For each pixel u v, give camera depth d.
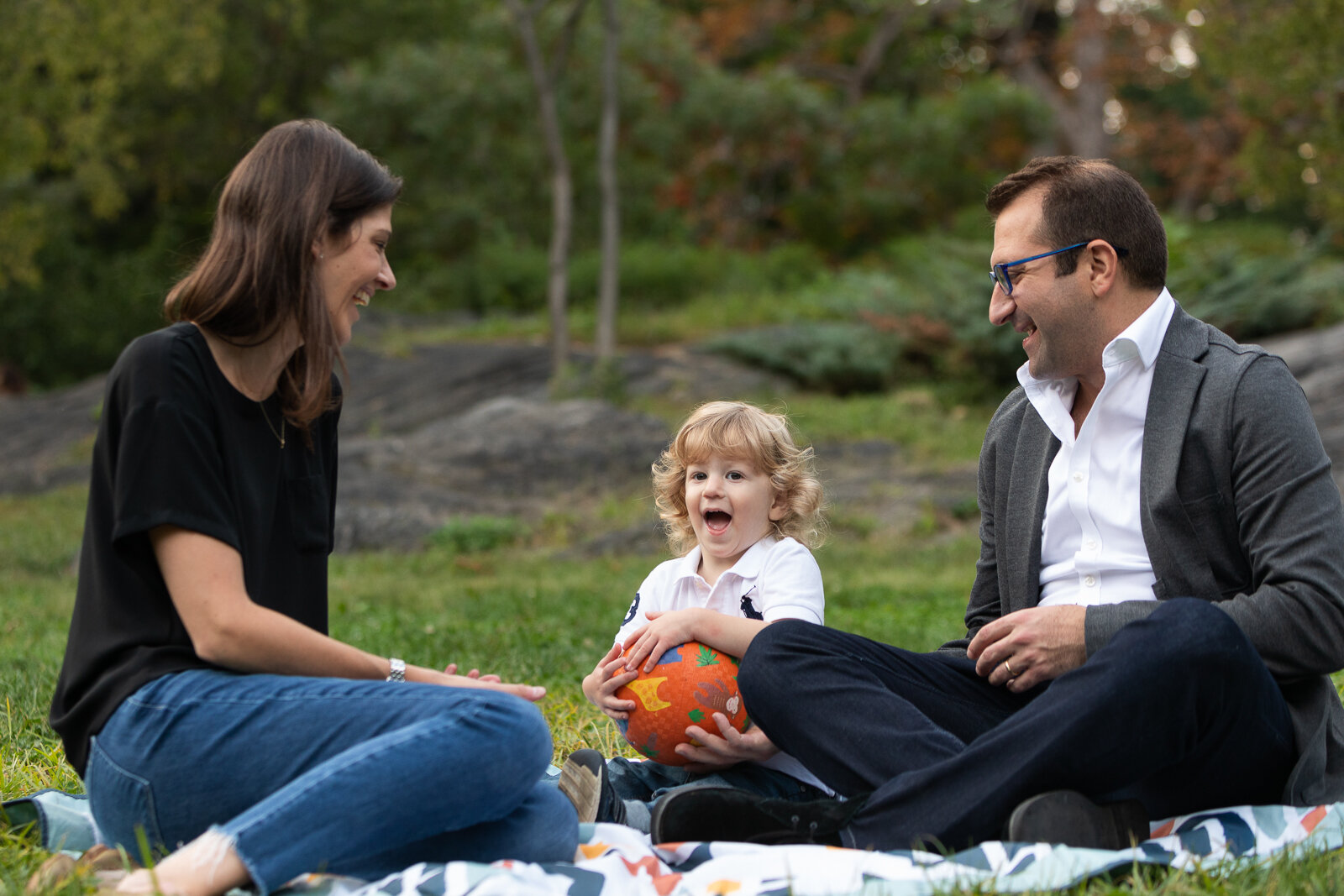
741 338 18.80
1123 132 29.97
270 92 26.39
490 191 25.05
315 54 26.03
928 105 26.22
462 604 8.05
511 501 12.92
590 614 7.47
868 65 29.97
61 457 15.30
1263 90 13.98
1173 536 2.58
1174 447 2.58
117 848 2.35
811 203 26.91
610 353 17.06
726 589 3.12
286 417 2.43
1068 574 2.76
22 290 21.88
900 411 15.98
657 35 23.80
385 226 2.49
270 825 2.07
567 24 17.88
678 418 15.51
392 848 2.22
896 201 26.53
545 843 2.39
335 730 2.22
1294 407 2.52
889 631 6.63
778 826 2.44
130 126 23.64
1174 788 2.49
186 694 2.24
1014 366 16.86
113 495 2.29
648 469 13.62
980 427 15.38
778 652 2.57
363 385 17.44
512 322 22.08
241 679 2.28
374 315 22.88
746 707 2.63
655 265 23.67
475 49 23.67
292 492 2.50
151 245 24.48
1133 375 2.67
